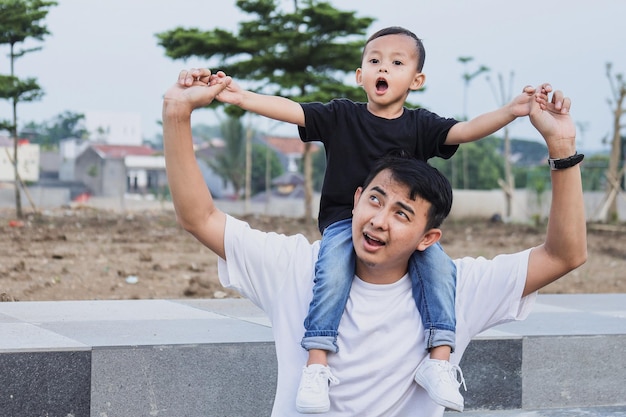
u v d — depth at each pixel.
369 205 2.44
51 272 8.46
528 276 2.57
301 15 17.59
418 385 2.55
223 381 3.77
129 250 11.12
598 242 15.79
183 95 2.43
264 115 3.04
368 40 3.51
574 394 4.38
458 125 3.28
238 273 2.62
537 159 73.00
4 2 14.89
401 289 2.55
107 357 3.55
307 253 2.63
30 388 3.39
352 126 3.28
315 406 2.36
